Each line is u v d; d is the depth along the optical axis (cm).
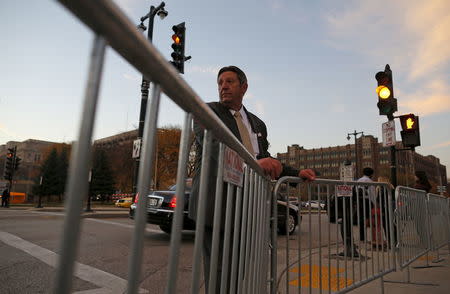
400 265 353
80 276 346
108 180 4456
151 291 314
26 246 492
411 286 352
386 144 604
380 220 326
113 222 916
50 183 4525
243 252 151
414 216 424
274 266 216
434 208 523
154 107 67
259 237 184
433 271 431
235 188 151
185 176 86
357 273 287
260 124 247
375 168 9275
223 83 213
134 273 61
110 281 332
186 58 721
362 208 308
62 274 40
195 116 93
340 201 285
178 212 85
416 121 585
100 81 45
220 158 121
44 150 5447
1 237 570
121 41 49
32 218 972
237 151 140
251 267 165
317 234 274
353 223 295
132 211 759
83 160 42
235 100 214
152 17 1017
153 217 639
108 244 532
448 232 595
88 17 41
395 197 377
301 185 248
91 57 44
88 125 43
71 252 41
